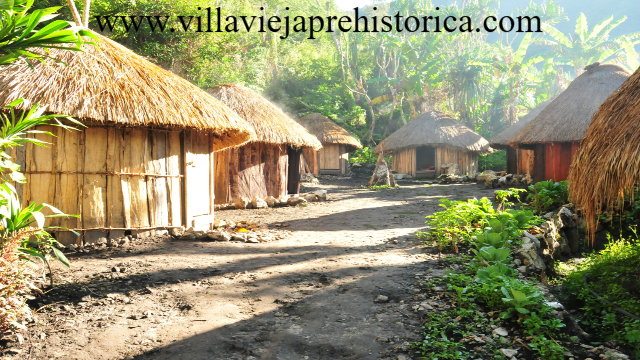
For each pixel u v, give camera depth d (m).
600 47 31.88
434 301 3.96
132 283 4.48
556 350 3.05
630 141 3.95
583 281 4.98
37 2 14.82
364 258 5.61
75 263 5.15
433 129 23.20
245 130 7.49
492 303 3.73
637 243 6.12
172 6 17.52
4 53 2.94
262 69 23.53
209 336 3.30
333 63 38.00
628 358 3.07
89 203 6.09
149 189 6.63
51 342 3.15
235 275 4.84
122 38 17.33
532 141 13.52
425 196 14.29
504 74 36.44
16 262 3.34
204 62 18.84
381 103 37.06
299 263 5.38
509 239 5.70
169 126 6.56
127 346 3.13
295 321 3.59
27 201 5.75
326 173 24.38
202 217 7.55
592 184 4.32
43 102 5.47
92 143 6.14
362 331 3.38
